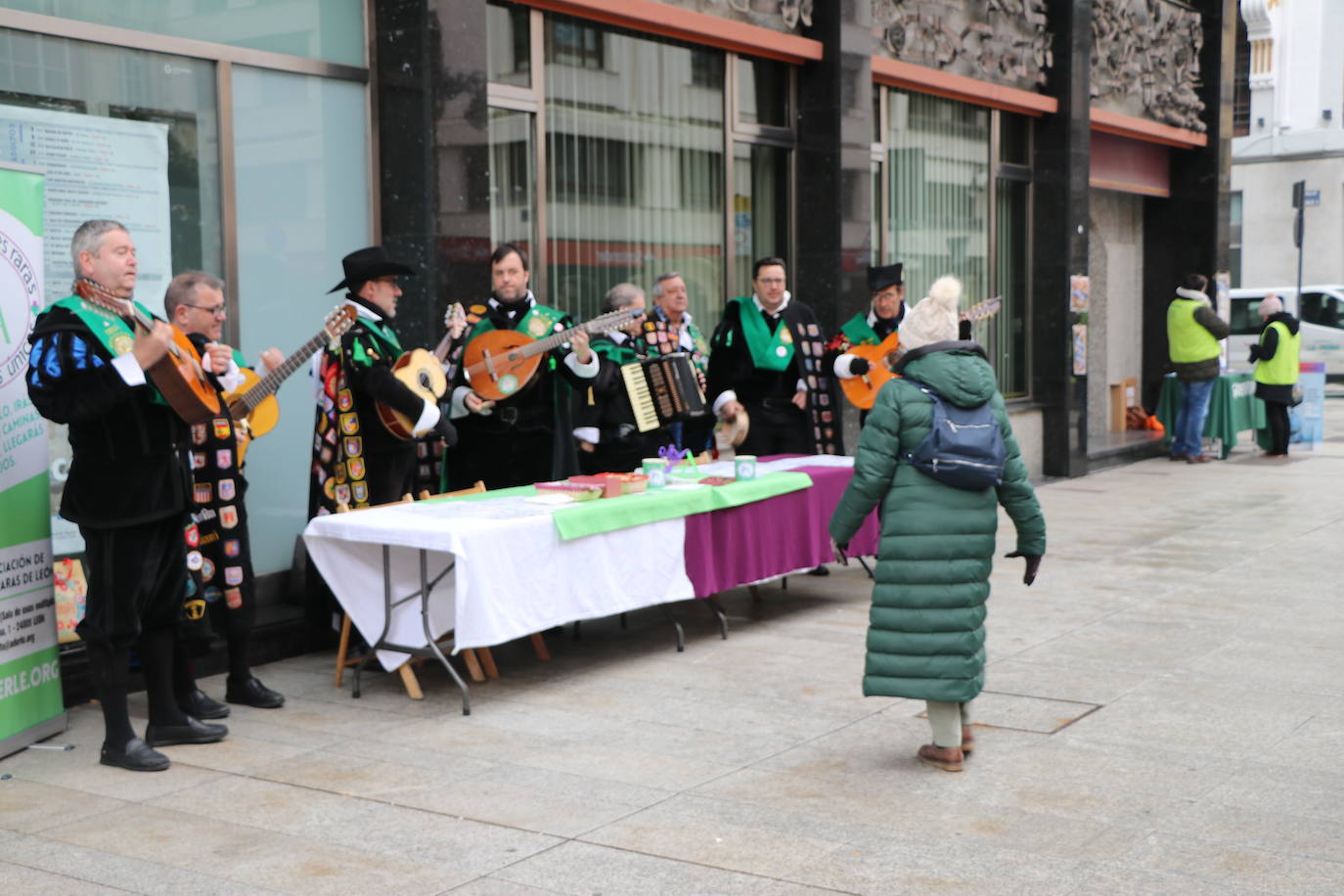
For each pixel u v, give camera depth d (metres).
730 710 5.19
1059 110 12.34
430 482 6.47
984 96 11.38
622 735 4.89
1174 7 14.49
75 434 4.49
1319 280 26.61
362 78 6.79
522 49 7.68
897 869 3.62
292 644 6.19
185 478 4.73
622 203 8.42
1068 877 3.55
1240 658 5.86
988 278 12.07
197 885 3.57
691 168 8.92
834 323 9.62
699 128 8.98
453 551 4.92
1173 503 10.87
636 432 6.82
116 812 4.14
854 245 9.72
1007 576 7.79
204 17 6.10
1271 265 27.08
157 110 5.96
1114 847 3.76
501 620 5.07
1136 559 8.33
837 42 9.45
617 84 8.35
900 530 4.31
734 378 7.63
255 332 6.39
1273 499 11.02
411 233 6.78
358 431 5.62
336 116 6.71
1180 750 4.62
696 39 8.75
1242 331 22.94
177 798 4.26
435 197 6.74
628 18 8.13
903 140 10.87
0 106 5.38
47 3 5.52
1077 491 11.67
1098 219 14.62
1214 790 4.21
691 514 6.01
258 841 3.88
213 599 5.25
